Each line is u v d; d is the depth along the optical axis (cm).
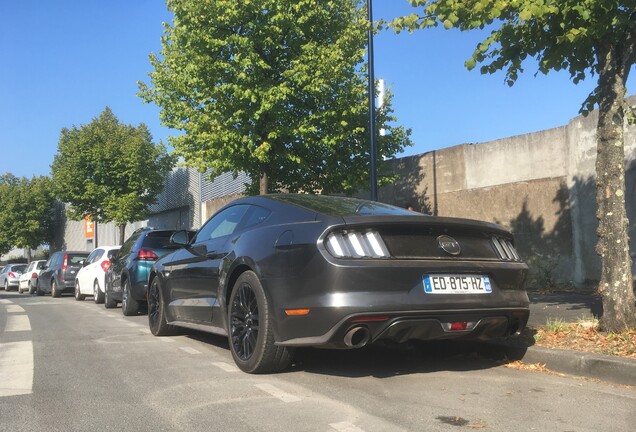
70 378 522
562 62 605
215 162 1202
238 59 1105
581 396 443
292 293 466
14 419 402
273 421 387
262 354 498
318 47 1162
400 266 451
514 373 524
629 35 558
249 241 535
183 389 475
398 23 615
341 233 457
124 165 2683
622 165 574
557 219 1182
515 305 499
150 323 793
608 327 571
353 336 442
